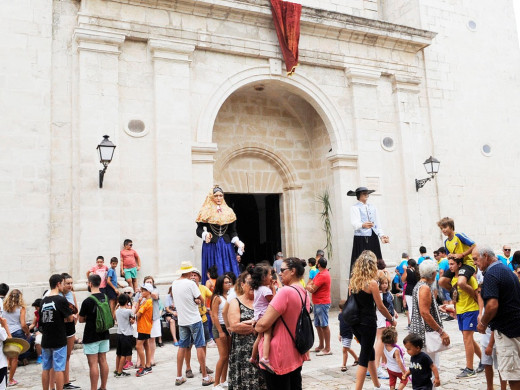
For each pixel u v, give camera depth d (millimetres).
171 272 10461
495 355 5145
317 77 13266
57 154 10023
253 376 5055
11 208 9391
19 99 9742
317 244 14617
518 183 16562
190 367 7074
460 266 6418
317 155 14828
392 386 5516
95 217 9922
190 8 11453
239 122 14188
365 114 13719
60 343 5887
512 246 15953
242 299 5344
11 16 9906
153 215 10633
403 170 14070
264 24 12500
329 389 6016
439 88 15500
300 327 4176
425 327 5520
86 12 10406
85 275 9648
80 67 10211
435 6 15961
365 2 15406
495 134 16391
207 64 11773
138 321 7406
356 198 13289
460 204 15164
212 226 10242
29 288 9250
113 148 9547
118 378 7109
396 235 13727
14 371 7027
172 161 10852
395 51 14562
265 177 14648
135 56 10953
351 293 5656
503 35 17328
